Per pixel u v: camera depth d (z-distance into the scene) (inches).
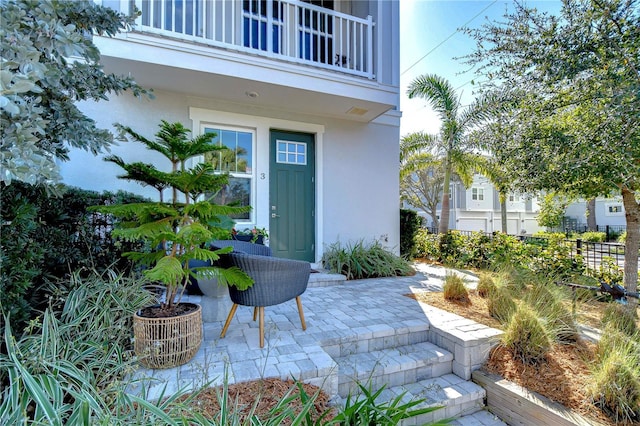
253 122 199.2
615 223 641.6
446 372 107.7
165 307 89.3
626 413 75.7
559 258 188.5
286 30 182.9
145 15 159.3
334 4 225.8
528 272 179.3
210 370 81.4
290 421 64.7
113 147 167.3
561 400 84.1
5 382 63.1
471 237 261.0
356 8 226.2
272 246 207.2
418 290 173.9
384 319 124.6
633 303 126.6
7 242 71.0
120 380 69.6
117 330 85.5
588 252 197.0
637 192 134.1
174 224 92.6
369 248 231.1
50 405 48.8
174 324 81.9
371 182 237.0
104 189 165.9
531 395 87.5
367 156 235.8
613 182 125.1
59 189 70.6
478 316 128.9
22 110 49.4
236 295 99.2
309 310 136.4
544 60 127.0
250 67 163.2
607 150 114.1
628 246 140.1
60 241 104.1
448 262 264.2
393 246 244.1
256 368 83.0
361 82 190.4
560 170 128.0
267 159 203.6
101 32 76.1
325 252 219.0
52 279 100.4
